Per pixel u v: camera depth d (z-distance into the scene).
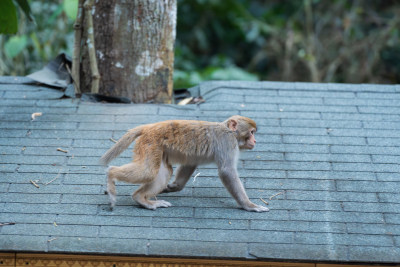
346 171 8.91
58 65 11.45
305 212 7.98
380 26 22.70
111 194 7.88
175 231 7.50
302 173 8.87
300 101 10.79
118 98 10.76
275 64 24.25
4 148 9.15
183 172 8.62
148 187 8.11
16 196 8.10
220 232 7.50
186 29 24.58
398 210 8.04
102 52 10.89
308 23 22.78
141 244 7.22
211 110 10.38
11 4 10.05
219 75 19.77
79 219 7.67
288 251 7.17
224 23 24.94
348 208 8.06
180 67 22.20
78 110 10.24
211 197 8.46
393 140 9.70
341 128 10.01
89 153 9.14
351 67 22.00
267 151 9.38
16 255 7.31
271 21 24.75
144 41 10.82
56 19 17.77
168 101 11.12
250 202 8.06
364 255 7.13
